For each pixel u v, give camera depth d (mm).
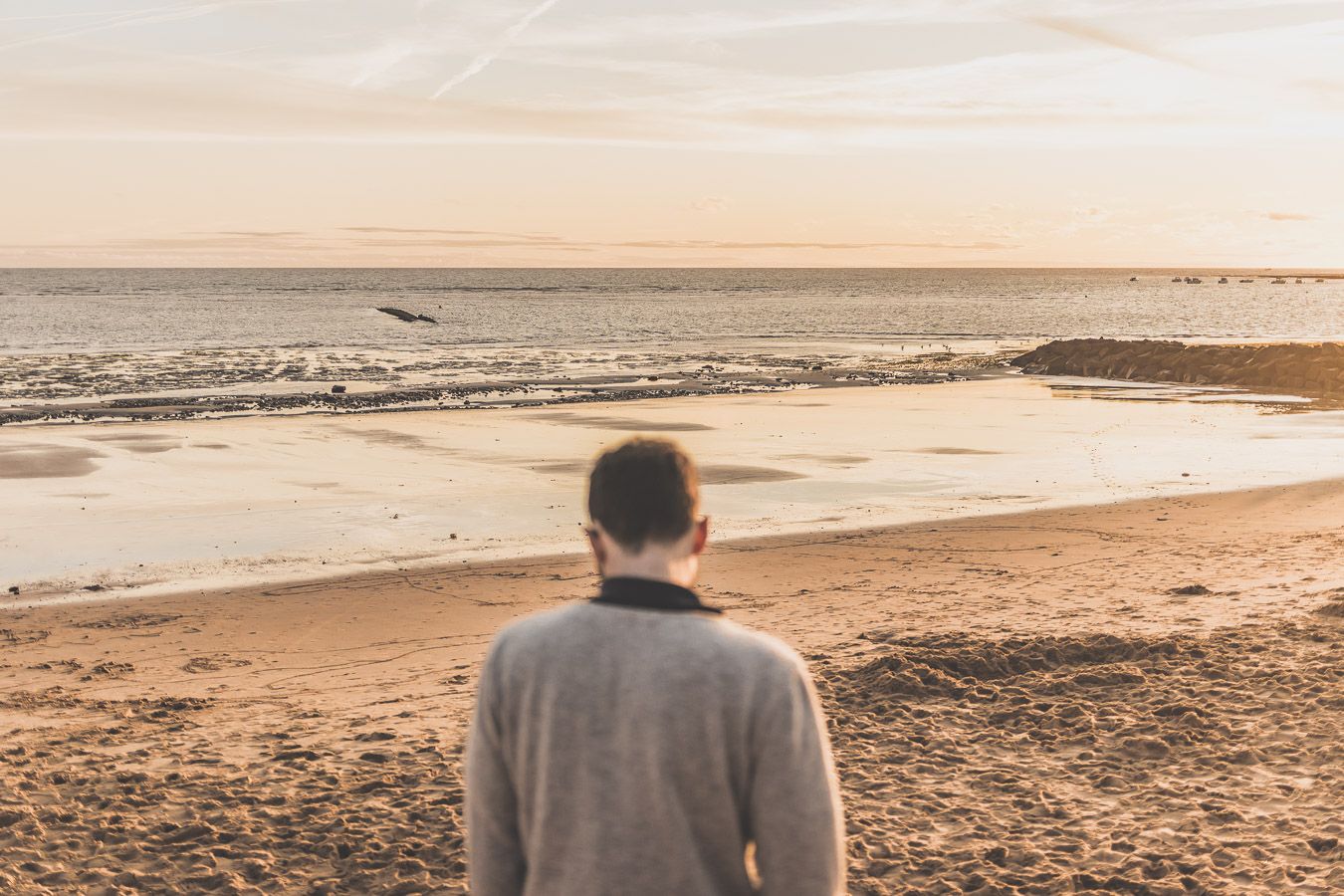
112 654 9500
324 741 6887
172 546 13656
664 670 1623
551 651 1684
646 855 1620
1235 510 15664
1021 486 17688
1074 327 79750
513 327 75312
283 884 4699
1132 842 4844
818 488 17422
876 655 8320
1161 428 24812
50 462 19719
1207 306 126062
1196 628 8953
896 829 5117
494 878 1737
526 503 16266
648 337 63781
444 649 9602
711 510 15734
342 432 23609
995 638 8781
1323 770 5527
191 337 63125
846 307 114438
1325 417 27094
